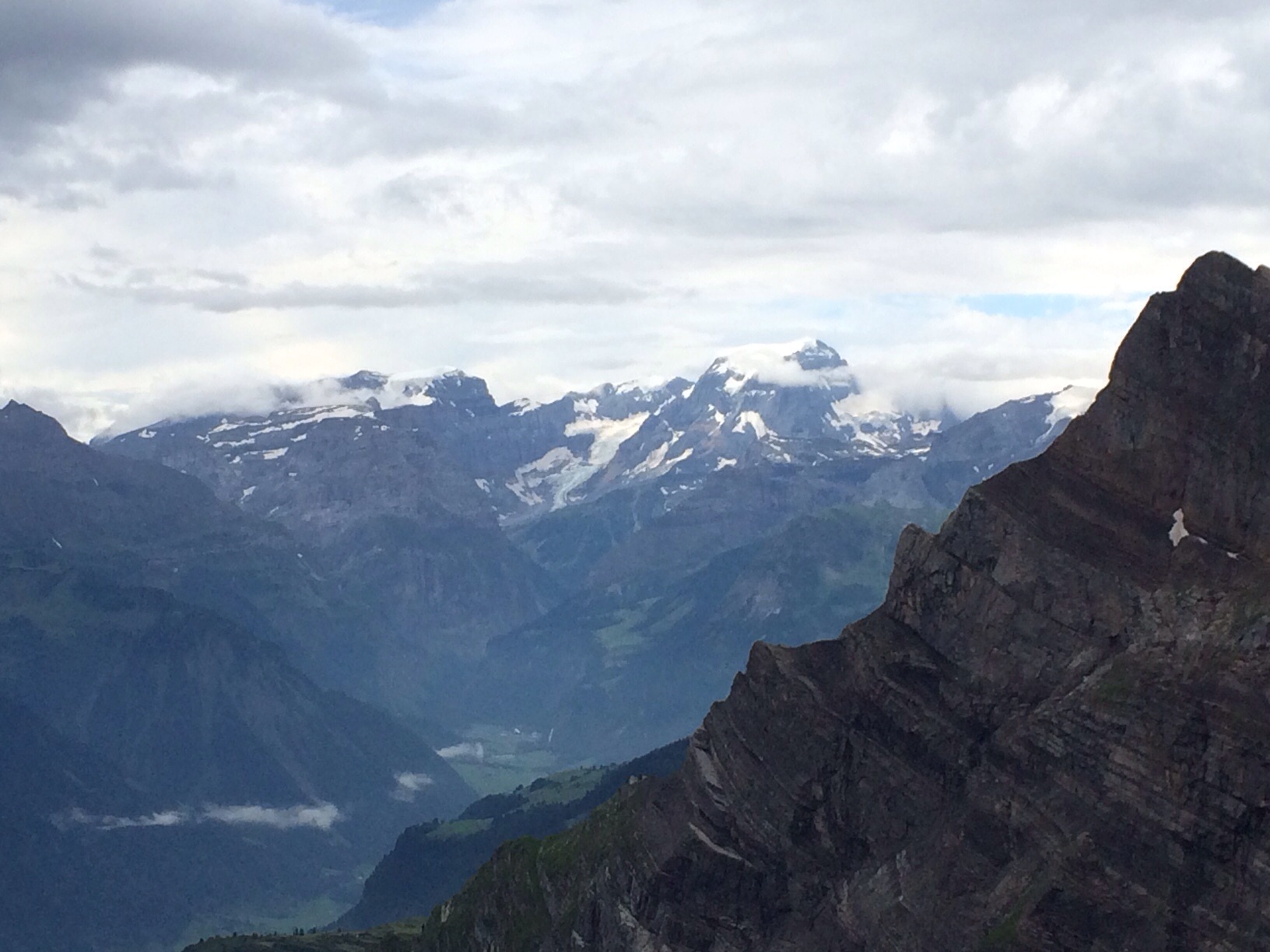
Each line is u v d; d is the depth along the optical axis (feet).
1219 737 452.76
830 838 568.82
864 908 533.96
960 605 558.97
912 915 510.58
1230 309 531.50
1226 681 463.83
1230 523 507.30
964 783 529.86
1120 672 492.54
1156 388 539.70
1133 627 508.53
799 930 554.46
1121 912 452.35
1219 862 443.73
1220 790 448.65
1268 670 458.50
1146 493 533.14
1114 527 533.14
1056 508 547.90
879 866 540.93
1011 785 503.61
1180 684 472.85
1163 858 453.17
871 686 572.10
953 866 505.25
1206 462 518.78
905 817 543.80
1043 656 528.22
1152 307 548.31
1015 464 566.77
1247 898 434.30
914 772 547.90
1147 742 468.75
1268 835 436.76
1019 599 540.93
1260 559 495.00
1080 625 522.88
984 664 543.80
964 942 482.28
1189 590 501.15
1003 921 475.31
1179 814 453.99
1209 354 531.91
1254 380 518.78
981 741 533.14
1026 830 491.31
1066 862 465.88
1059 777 490.08
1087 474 549.13
